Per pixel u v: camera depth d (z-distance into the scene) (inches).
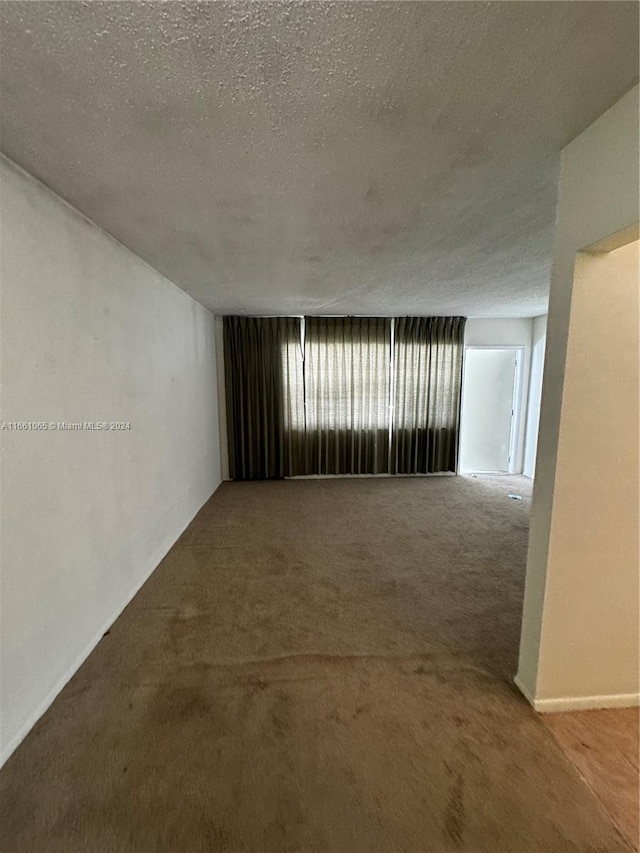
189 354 148.7
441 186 63.0
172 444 128.2
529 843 44.7
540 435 59.7
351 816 47.6
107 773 52.6
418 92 41.8
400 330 207.9
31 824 46.7
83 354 74.8
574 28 34.4
